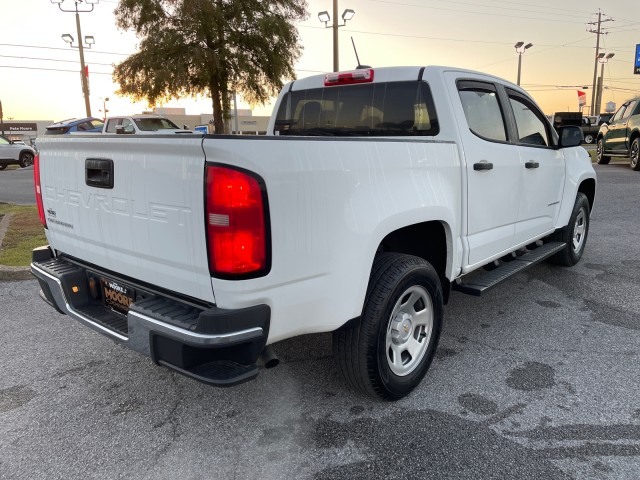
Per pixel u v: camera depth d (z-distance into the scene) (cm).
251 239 213
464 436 266
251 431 275
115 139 245
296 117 443
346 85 404
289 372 340
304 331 247
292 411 293
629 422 276
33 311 454
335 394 312
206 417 289
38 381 331
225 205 209
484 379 327
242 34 2258
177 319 227
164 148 224
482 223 367
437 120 348
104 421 286
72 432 276
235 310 217
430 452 254
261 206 214
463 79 367
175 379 332
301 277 235
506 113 406
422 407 295
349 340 277
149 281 252
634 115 1521
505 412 288
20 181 1709
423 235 342
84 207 282
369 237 258
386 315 277
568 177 516
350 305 258
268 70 2298
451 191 324
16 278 545
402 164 283
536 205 453
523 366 344
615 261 596
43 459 253
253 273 216
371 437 267
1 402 306
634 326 409
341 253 248
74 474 242
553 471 238
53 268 314
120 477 239
